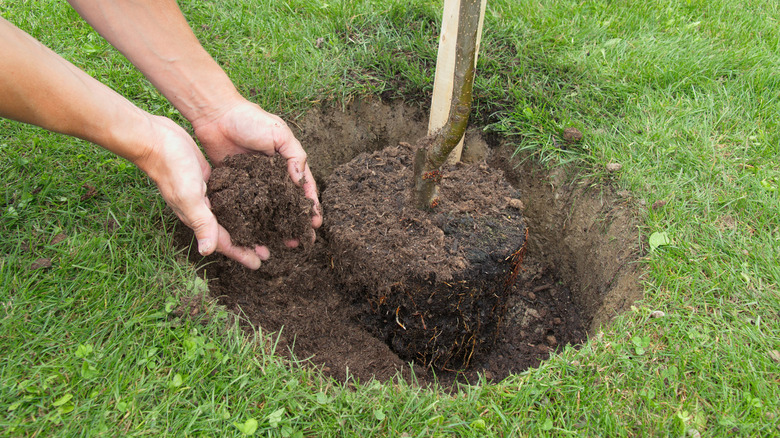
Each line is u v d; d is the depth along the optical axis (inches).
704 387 66.2
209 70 78.7
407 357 89.4
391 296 82.0
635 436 62.6
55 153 89.9
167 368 65.5
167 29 71.7
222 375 65.4
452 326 84.9
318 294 94.1
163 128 69.6
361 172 94.1
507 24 126.7
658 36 127.4
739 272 79.5
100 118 61.8
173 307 71.4
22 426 57.7
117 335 67.4
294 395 64.3
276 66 114.0
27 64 54.1
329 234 87.0
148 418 60.2
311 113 111.0
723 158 98.0
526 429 62.9
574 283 105.8
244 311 87.3
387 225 84.0
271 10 126.0
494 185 92.4
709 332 72.2
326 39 122.5
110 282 73.8
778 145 99.3
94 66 107.6
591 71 116.8
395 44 122.5
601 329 79.1
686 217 88.1
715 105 109.3
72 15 118.7
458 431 62.1
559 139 106.0
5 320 66.3
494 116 111.8
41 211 80.9
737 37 126.9
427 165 76.3
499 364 96.9
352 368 83.4
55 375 62.1
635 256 86.0
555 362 69.7
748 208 89.0
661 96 111.9
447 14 80.0
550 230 110.3
